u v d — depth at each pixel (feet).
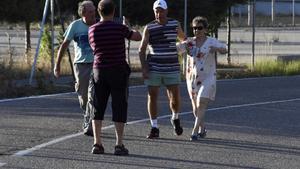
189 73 77.82
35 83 139.23
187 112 102.42
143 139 76.33
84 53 79.05
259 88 147.64
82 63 79.10
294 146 73.67
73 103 110.83
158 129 77.66
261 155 67.97
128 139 76.13
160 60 76.33
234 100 120.98
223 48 75.97
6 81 134.51
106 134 79.25
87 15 78.43
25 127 83.46
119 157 65.41
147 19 193.77
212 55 76.48
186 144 73.56
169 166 61.57
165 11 75.92
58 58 78.43
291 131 84.79
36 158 64.34
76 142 73.41
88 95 77.51
